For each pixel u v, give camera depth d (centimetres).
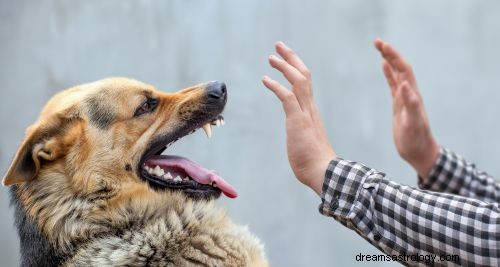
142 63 939
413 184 902
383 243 305
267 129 918
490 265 291
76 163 383
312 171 316
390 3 931
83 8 946
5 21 959
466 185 436
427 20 936
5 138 948
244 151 914
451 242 295
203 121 436
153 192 398
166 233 374
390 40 932
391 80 436
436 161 434
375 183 307
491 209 295
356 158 924
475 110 926
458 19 933
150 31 940
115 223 382
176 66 936
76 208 378
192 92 439
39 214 380
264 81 325
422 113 425
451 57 933
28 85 953
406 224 302
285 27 938
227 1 940
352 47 934
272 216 904
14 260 893
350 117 929
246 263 389
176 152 903
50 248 377
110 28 945
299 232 898
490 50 925
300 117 320
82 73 945
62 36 949
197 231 386
